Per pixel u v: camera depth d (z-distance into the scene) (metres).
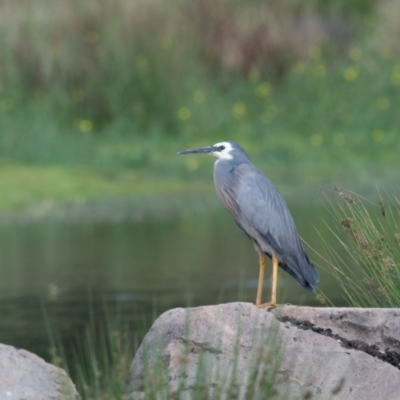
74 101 22.36
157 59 22.62
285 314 6.65
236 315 6.49
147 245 13.41
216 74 24.66
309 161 20.73
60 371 6.43
